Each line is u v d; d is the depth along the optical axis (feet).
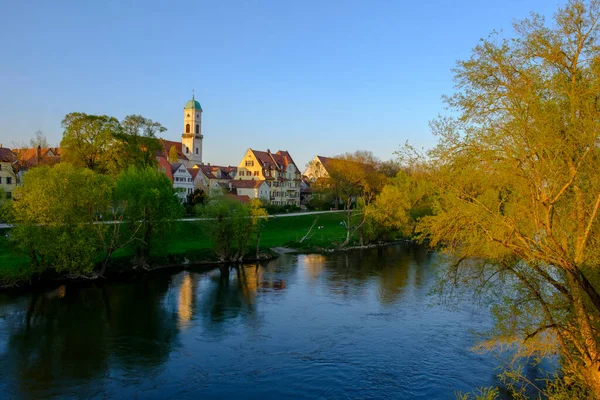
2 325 101.04
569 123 46.93
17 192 146.82
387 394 69.36
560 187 48.62
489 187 53.67
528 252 47.73
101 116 245.45
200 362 81.76
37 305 117.91
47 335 94.94
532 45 48.26
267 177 428.56
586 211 48.67
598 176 45.11
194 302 123.34
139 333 97.09
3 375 75.31
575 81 46.19
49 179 143.43
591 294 44.09
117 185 162.30
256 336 95.50
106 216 158.40
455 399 67.15
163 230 170.19
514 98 47.67
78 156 234.99
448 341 91.25
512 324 59.26
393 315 109.60
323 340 92.79
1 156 286.87
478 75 50.29
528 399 66.23
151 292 134.41
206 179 410.93
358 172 313.32
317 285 144.66
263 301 124.47
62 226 142.10
